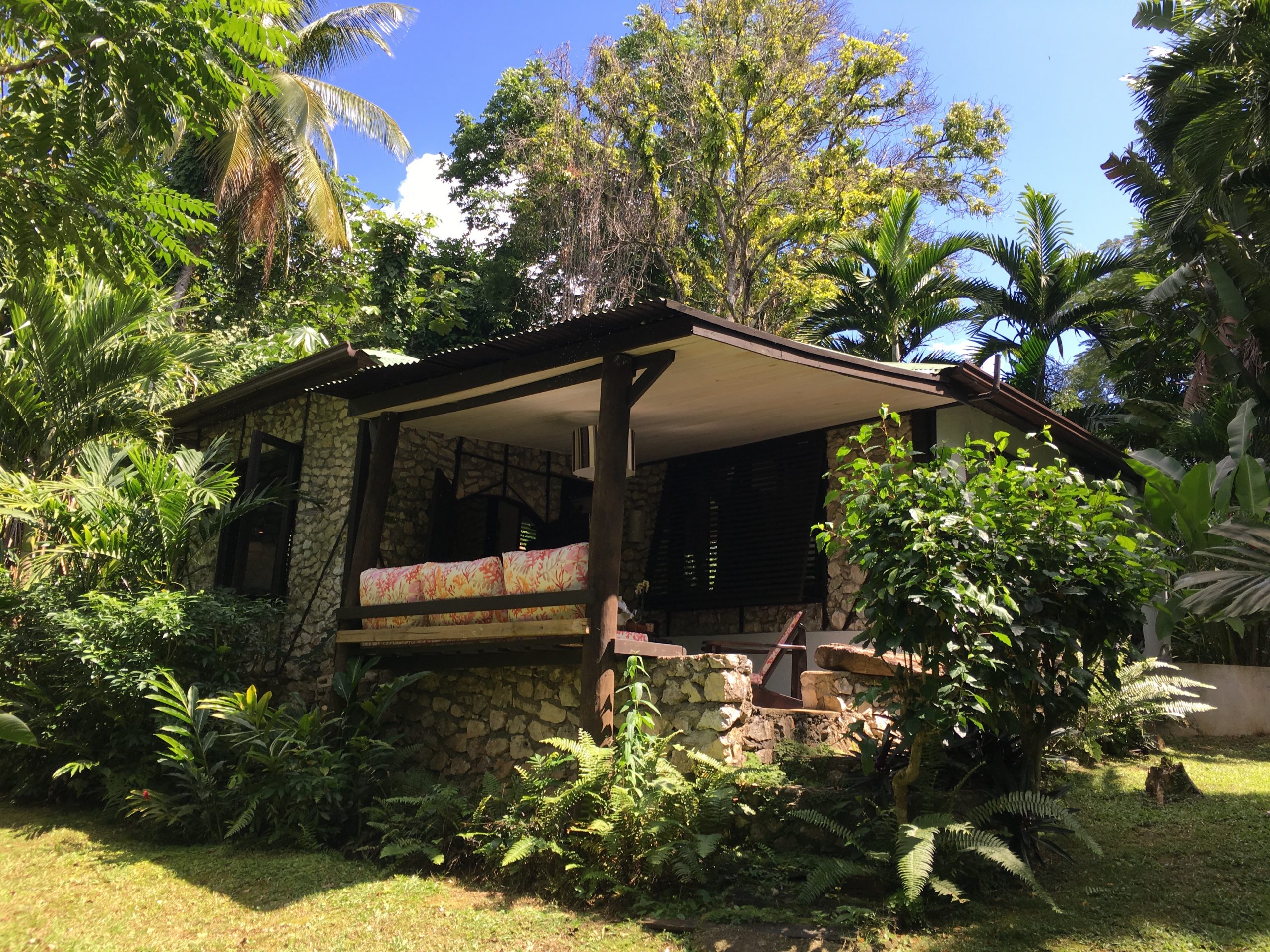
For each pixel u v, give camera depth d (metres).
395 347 23.64
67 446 10.27
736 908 4.56
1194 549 8.96
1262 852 4.87
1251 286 13.60
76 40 4.30
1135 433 15.74
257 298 21.36
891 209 17.77
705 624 9.62
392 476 8.53
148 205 5.18
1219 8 14.27
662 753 5.49
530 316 25.42
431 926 4.73
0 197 4.63
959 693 4.40
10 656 7.88
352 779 6.78
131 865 5.94
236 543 10.19
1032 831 5.00
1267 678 9.29
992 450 4.90
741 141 20.72
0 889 5.48
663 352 6.29
